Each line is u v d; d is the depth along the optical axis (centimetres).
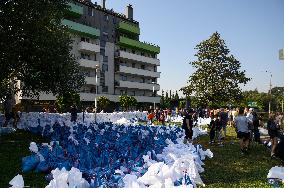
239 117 1494
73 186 729
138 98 7675
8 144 1642
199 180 912
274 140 1377
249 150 1567
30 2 1977
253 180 988
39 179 938
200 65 4181
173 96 9931
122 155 1037
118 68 7469
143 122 3809
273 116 1400
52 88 2272
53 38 2092
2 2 1928
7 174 991
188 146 1323
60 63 2141
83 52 6594
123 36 7700
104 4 7512
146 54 8544
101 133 1731
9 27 1945
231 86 4112
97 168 888
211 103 4166
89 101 6394
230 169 1147
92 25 6956
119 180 721
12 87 2556
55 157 1050
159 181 734
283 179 953
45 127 2053
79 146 1216
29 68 2209
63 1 2394
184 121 1664
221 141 1948
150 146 1221
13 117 2355
